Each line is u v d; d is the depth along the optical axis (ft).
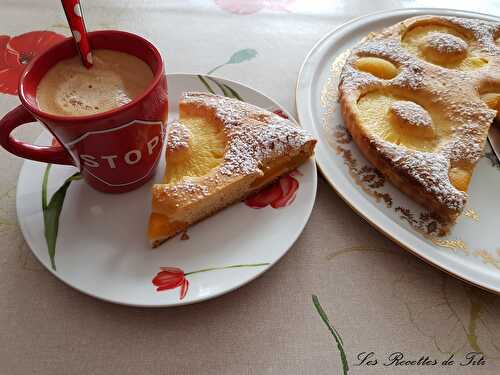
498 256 0.68
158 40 1.05
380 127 0.82
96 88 0.64
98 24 1.08
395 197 0.75
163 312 0.61
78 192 0.71
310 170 0.74
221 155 0.73
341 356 0.58
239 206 0.70
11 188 0.75
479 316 0.62
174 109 0.85
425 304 0.63
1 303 0.61
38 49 1.00
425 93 0.86
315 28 1.10
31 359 0.56
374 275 0.66
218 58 1.01
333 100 0.92
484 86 0.88
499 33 1.00
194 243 0.65
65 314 0.60
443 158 0.76
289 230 0.66
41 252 0.62
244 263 0.62
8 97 0.89
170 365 0.56
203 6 1.15
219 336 0.59
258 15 1.13
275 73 0.99
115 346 0.58
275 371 0.56
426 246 0.67
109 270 0.61
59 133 0.58
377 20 1.07
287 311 0.62
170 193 0.65
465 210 0.75
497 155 0.83
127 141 0.62
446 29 1.01
